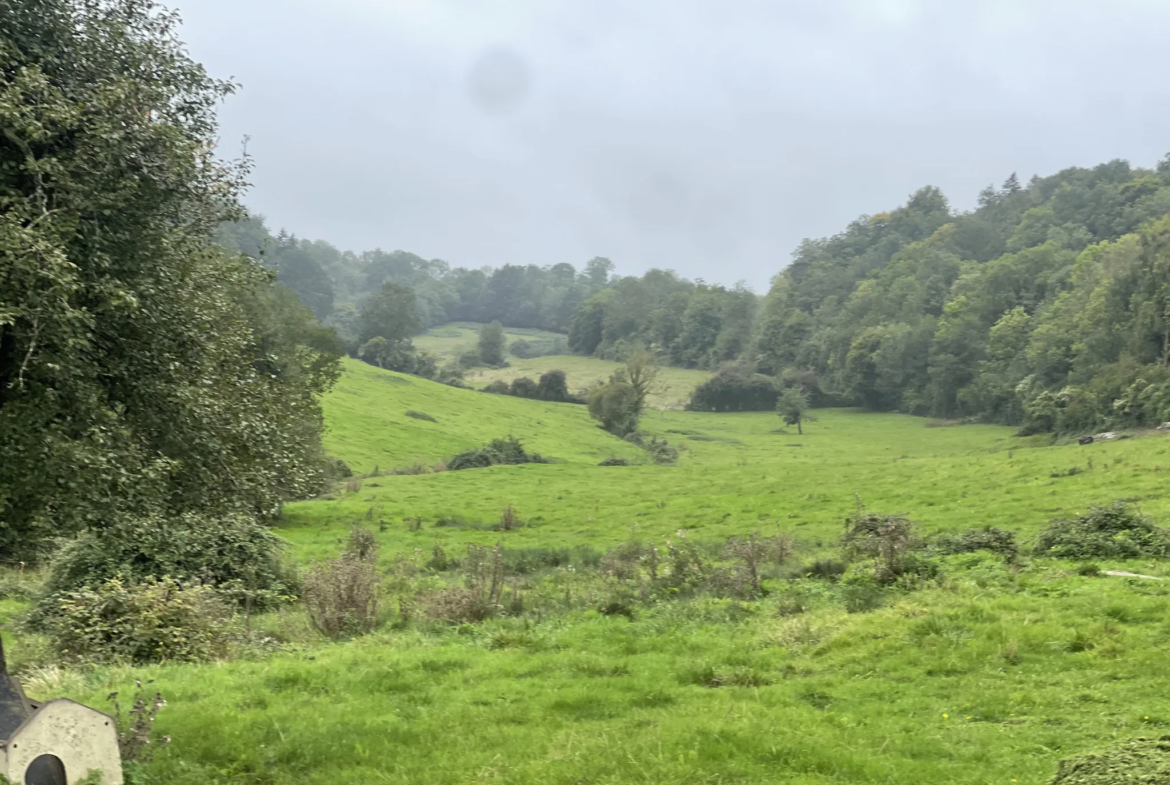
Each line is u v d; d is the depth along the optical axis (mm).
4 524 8664
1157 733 8484
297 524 42031
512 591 21375
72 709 6906
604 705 10750
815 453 97625
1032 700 9977
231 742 9445
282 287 69125
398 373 124625
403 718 10438
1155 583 16078
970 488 39688
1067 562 20078
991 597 15836
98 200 8664
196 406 9984
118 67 9625
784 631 14391
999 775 7742
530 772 8250
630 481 57938
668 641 14555
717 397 144375
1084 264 126375
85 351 8938
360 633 17516
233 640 15555
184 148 9375
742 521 38562
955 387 131625
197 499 10344
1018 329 125312
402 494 52500
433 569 29656
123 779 7676
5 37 8781
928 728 9242
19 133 8414
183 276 10289
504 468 65438
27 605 20750
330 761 9031
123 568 18797
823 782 7742
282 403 13648
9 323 7453
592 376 172750
